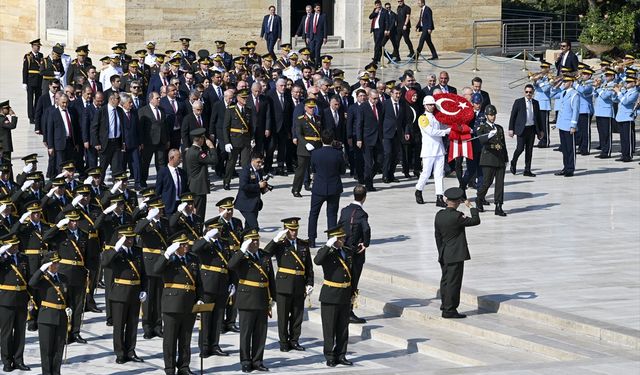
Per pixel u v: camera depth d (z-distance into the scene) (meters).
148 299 53.03
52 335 47.56
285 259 49.59
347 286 48.44
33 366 49.81
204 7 125.50
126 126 74.75
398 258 60.56
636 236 65.06
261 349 48.34
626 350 47.22
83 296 52.16
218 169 79.38
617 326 48.97
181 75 85.88
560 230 66.19
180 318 47.56
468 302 53.97
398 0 126.81
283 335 50.41
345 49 133.75
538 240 64.00
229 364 49.34
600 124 86.00
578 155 87.62
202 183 63.94
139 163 75.69
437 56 130.00
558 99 89.25
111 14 124.31
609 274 57.34
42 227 56.16
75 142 76.06
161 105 77.94
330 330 48.44
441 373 42.78
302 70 86.62
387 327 52.44
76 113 76.00
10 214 56.00
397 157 78.69
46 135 75.62
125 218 55.38
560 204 72.62
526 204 72.62
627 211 70.88
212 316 50.16
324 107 78.69
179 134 78.19
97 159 76.12
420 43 124.62
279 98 79.19
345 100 78.81
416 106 78.25
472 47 138.00
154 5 123.38
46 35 135.25
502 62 127.62
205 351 50.44
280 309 50.00
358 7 133.75
